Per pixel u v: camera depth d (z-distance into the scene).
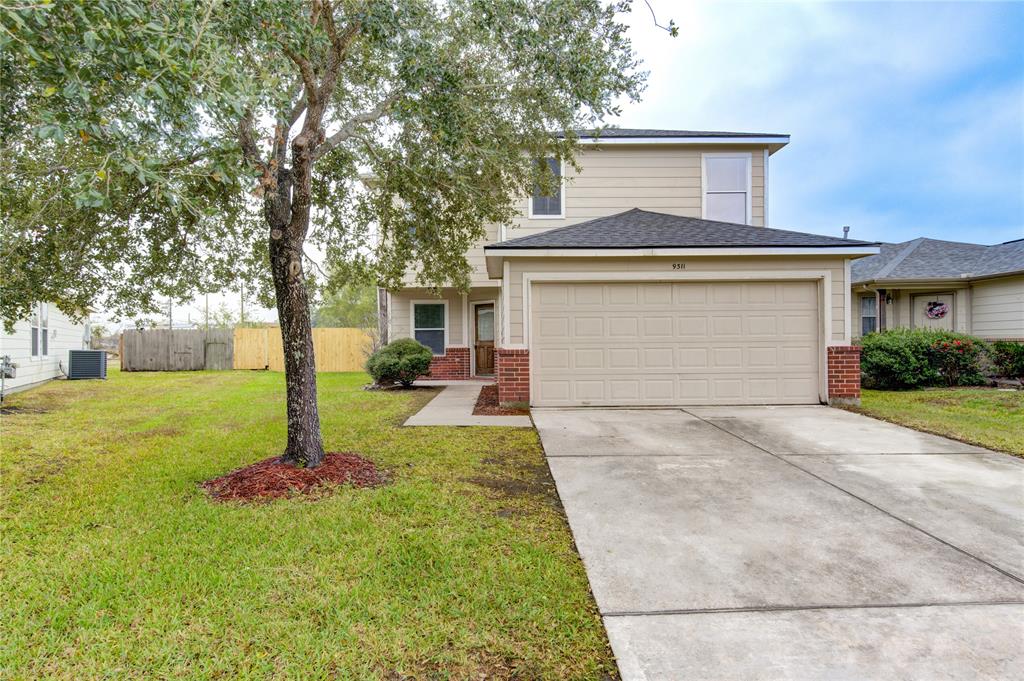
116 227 5.41
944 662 2.27
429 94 5.38
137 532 3.63
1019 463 5.29
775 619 2.61
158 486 4.63
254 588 2.88
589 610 2.71
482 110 5.95
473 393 11.36
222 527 3.67
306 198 4.85
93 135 2.89
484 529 3.67
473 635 2.49
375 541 3.46
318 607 2.70
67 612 2.65
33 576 3.02
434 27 5.37
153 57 2.77
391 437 6.54
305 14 4.58
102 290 5.71
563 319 8.86
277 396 10.84
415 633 2.50
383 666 2.28
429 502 4.17
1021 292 12.20
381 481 4.76
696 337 8.88
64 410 8.93
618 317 8.88
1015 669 2.22
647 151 12.17
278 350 19.06
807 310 8.90
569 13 5.02
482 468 5.20
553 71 5.29
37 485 4.68
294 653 2.35
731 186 12.17
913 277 13.49
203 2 3.24
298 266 4.92
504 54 5.68
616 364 8.88
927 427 7.02
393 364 11.98
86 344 16.55
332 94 5.60
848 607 2.71
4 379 10.15
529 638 2.47
